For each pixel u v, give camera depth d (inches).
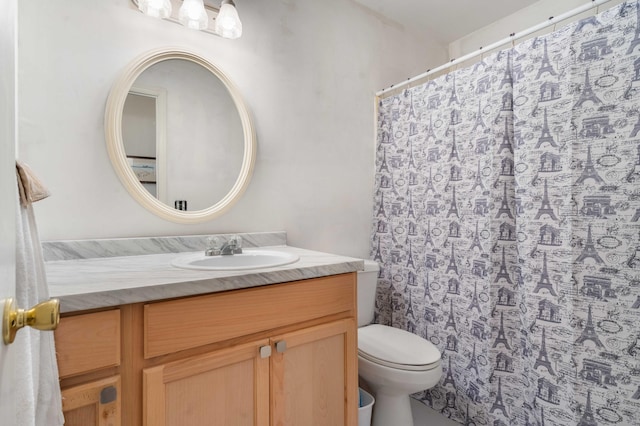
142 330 32.3
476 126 63.8
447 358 68.7
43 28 45.7
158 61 54.4
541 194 53.7
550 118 52.7
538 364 53.4
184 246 55.5
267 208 66.3
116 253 49.8
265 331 40.3
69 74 47.5
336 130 77.0
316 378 44.6
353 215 80.6
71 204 47.7
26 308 21.5
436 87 71.2
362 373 59.1
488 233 61.2
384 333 67.1
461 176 66.5
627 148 45.4
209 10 58.7
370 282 73.3
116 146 50.4
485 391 61.5
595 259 48.0
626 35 45.4
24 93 44.6
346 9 78.6
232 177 61.8
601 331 47.3
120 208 51.3
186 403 34.6
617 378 45.8
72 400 28.7
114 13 50.7
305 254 54.8
